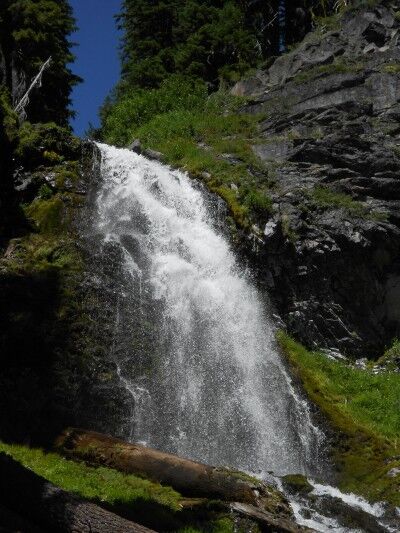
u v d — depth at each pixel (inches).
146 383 482.9
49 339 447.2
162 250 603.2
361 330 679.1
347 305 679.7
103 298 506.6
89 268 522.0
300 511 386.6
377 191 734.5
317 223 687.7
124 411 454.6
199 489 361.4
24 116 932.6
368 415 553.3
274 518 347.3
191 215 692.7
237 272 643.5
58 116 1073.5
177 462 371.6
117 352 483.2
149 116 1038.4
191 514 341.7
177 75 1168.8
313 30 1141.1
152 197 670.5
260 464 488.7
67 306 473.7
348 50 988.6
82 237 557.0
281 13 1282.0
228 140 854.5
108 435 411.2
